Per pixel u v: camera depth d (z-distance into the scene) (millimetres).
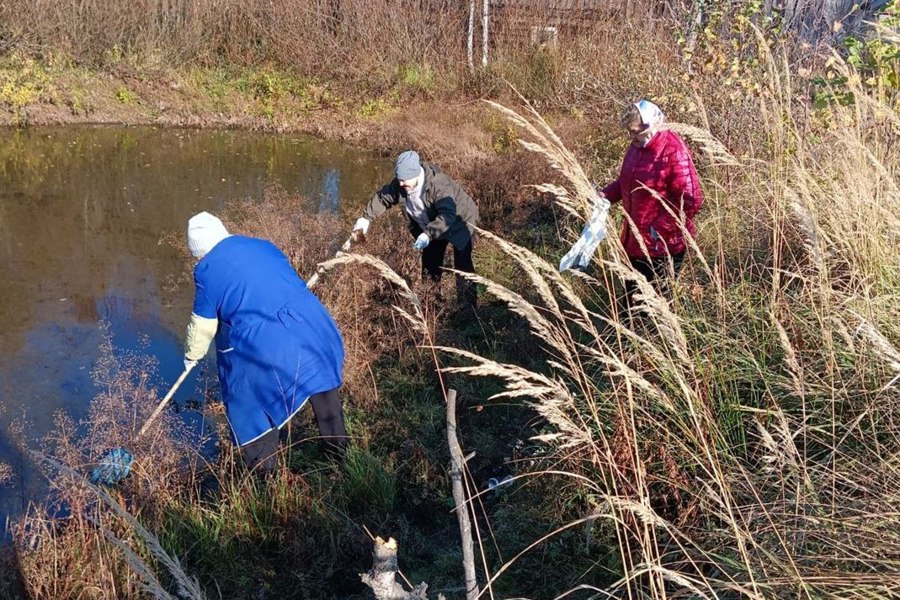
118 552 3605
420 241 5707
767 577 2375
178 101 14727
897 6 5719
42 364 5887
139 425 4352
